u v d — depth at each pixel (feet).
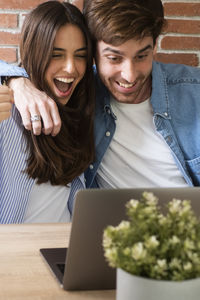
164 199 2.92
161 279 2.30
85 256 2.92
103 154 5.24
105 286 3.05
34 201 4.99
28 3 7.17
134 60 4.83
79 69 4.89
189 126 5.40
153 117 5.31
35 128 4.45
